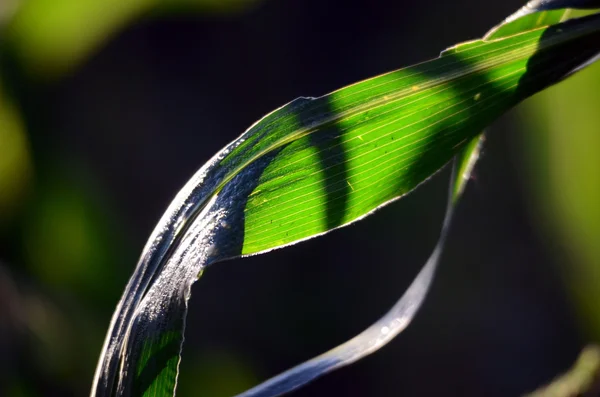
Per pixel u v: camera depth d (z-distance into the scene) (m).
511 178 4.98
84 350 3.24
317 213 1.08
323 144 1.07
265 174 1.07
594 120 4.35
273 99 5.53
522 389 4.91
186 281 1.03
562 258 4.86
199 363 4.80
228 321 5.14
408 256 5.30
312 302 5.30
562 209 4.74
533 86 1.08
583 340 4.80
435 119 1.08
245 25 5.51
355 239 5.34
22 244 3.93
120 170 4.81
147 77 5.25
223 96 5.46
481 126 1.09
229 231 1.05
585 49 1.07
